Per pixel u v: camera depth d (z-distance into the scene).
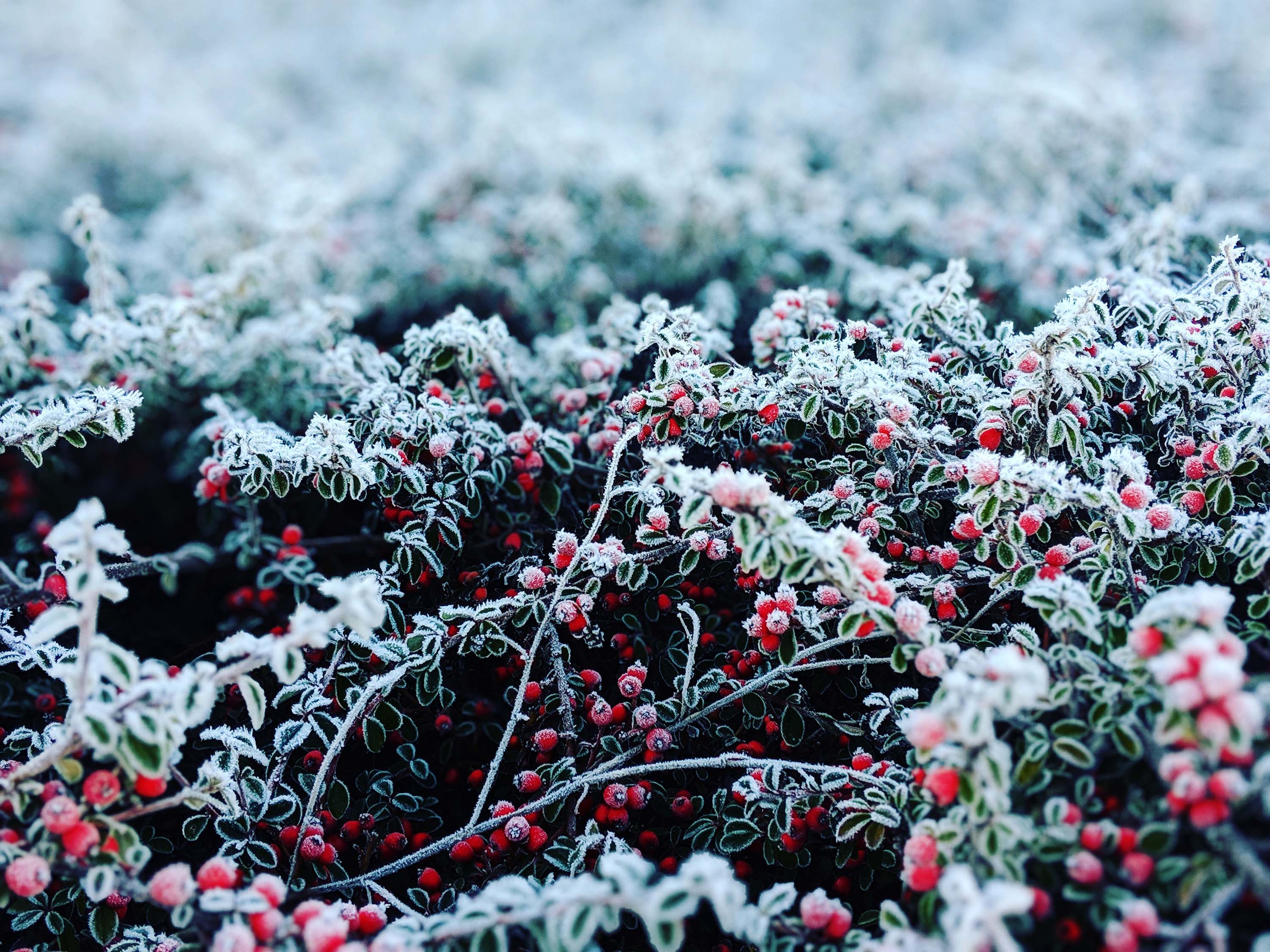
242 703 0.45
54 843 0.35
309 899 0.39
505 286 0.75
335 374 0.51
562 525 0.48
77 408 0.42
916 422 0.44
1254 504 0.41
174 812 0.44
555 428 0.52
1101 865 0.34
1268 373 0.42
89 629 0.35
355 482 0.43
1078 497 0.39
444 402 0.47
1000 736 0.38
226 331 0.59
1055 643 0.40
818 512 0.44
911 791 0.37
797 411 0.44
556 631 0.44
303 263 0.66
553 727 0.44
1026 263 0.63
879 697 0.40
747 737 0.44
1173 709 0.33
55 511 0.61
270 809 0.41
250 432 0.44
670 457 0.38
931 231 0.72
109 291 0.58
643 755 0.43
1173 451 0.43
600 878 0.39
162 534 0.60
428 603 0.47
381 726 0.42
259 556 0.50
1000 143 0.80
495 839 0.40
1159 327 0.47
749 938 0.35
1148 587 0.39
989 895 0.33
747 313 0.69
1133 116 0.67
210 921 0.35
